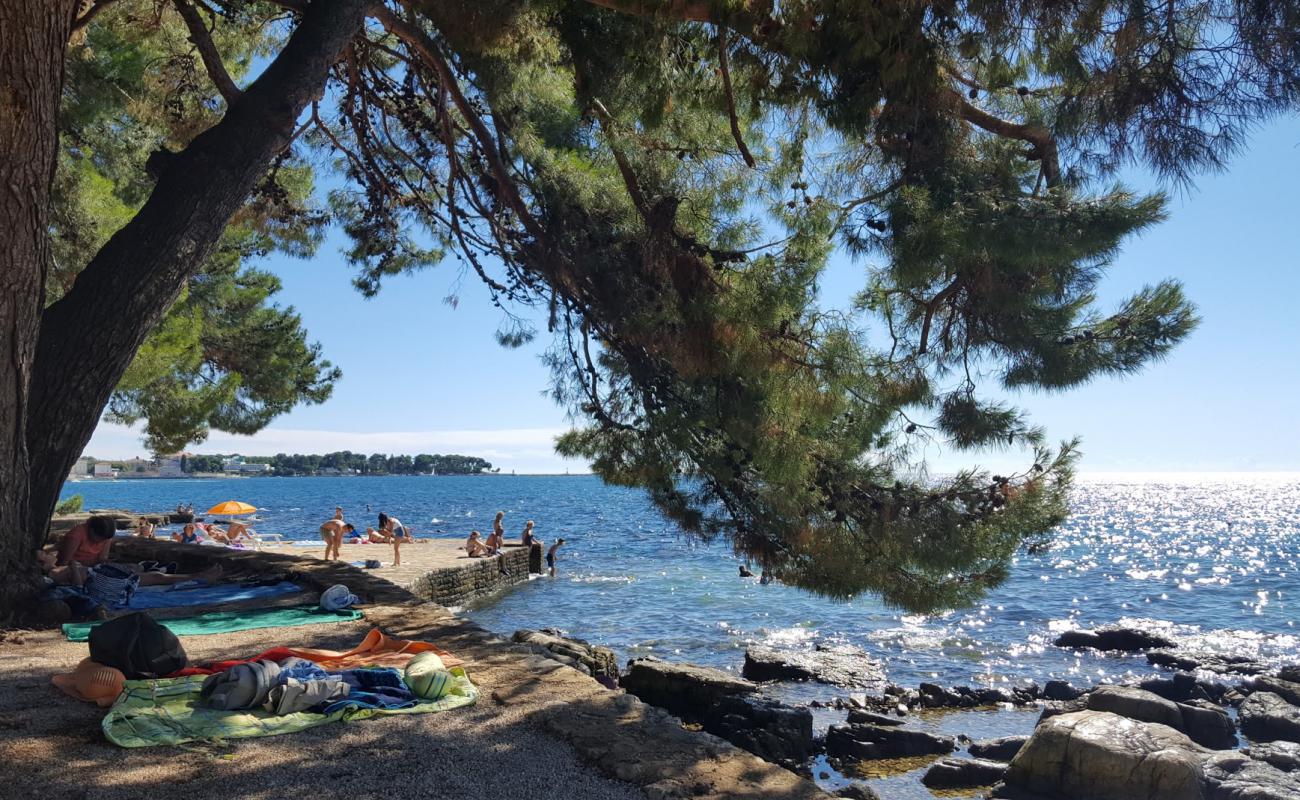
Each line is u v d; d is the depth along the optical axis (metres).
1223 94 6.15
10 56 7.49
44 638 7.86
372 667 6.59
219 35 14.01
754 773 4.71
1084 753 9.84
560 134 10.64
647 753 4.96
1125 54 6.55
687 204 9.91
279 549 28.70
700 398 10.30
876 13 7.22
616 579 33.62
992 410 9.37
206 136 9.41
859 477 9.91
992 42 7.23
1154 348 8.58
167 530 40.25
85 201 14.77
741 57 8.34
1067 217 7.23
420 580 22.81
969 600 9.75
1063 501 9.38
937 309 9.29
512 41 9.59
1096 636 21.36
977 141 8.55
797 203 9.16
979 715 14.55
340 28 9.84
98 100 14.30
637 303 9.91
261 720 5.34
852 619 25.05
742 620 24.61
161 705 5.53
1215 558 53.44
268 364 25.62
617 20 9.41
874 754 12.00
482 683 6.51
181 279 9.16
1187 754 9.71
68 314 8.73
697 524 10.74
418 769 4.66
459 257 12.74
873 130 8.25
